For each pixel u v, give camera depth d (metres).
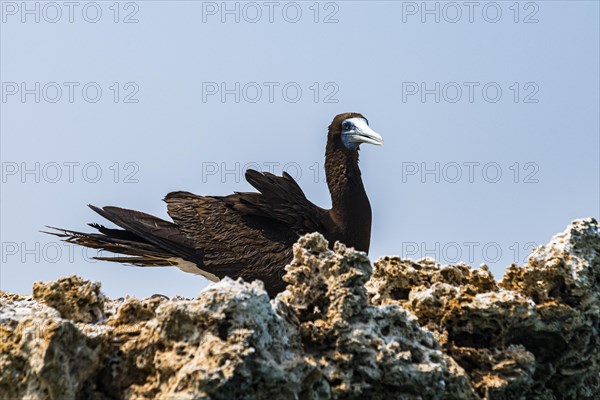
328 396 12.36
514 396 14.45
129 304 12.89
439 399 13.00
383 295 15.26
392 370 12.68
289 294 13.28
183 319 11.81
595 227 15.45
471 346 14.32
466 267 15.28
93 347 12.12
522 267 15.45
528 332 14.69
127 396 11.89
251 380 11.62
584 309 15.02
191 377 11.17
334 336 12.76
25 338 12.03
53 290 13.38
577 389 15.41
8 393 11.98
